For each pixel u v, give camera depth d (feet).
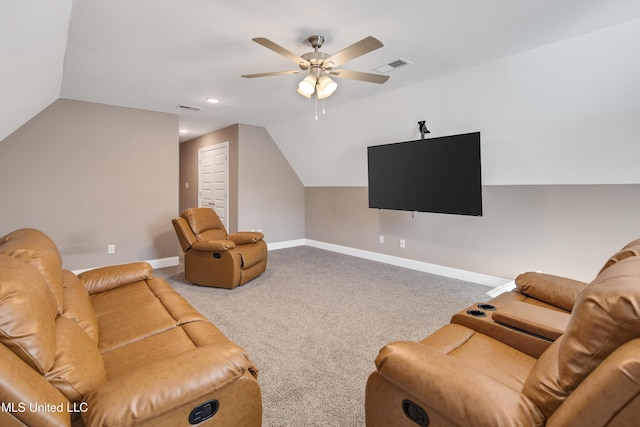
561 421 2.52
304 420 5.22
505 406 2.81
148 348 4.84
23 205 11.94
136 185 14.42
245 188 18.53
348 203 18.12
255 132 18.81
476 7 6.61
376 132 14.30
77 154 12.98
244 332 8.35
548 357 3.30
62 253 12.78
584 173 9.64
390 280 13.08
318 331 8.43
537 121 9.61
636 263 3.01
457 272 13.28
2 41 4.90
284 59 9.17
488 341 5.00
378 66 9.67
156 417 3.13
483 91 10.07
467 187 11.05
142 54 8.76
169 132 15.30
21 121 11.03
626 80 7.68
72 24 7.14
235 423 3.82
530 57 8.66
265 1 6.38
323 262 16.26
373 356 7.18
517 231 11.38
